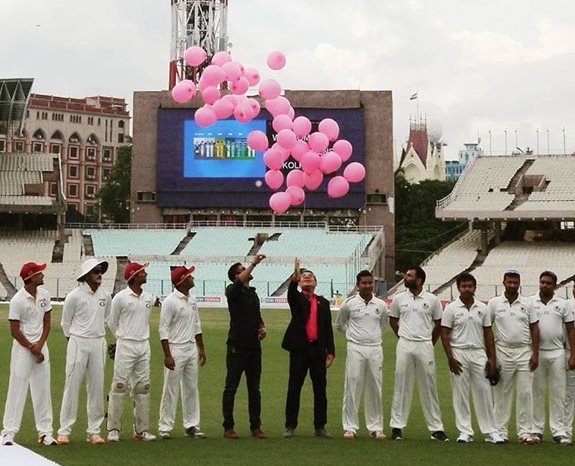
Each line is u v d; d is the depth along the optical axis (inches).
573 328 648.4
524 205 3346.5
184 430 692.1
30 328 613.3
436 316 659.4
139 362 644.1
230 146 3427.7
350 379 658.2
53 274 3277.6
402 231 4404.5
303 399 860.6
